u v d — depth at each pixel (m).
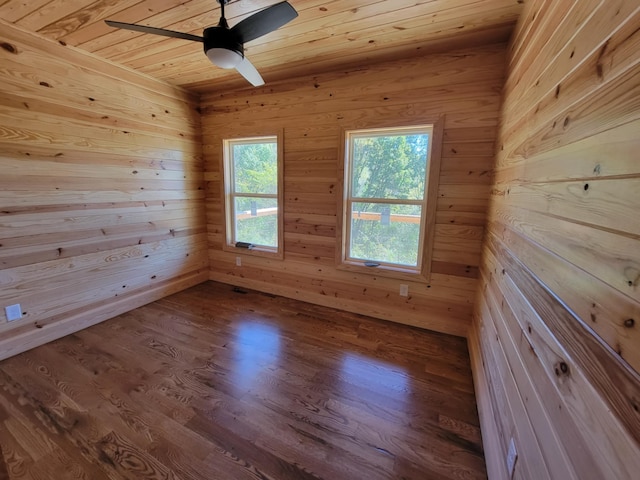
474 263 2.47
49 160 2.35
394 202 2.75
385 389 1.93
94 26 2.06
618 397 0.52
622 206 0.56
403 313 2.82
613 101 0.63
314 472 1.38
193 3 1.75
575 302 0.72
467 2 1.69
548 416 0.82
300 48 2.30
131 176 2.95
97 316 2.78
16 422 1.63
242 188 3.63
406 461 1.44
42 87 2.26
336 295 3.13
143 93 2.96
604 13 0.71
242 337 2.56
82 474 1.35
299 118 2.99
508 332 1.32
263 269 3.56
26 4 1.81
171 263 3.47
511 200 1.50
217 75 2.95
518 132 1.50
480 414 1.67
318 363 2.20
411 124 2.51
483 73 2.23
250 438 1.55
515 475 1.04
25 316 2.30
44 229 2.37
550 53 1.11
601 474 0.56
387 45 2.25
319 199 3.04
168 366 2.14
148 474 1.36
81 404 1.76
